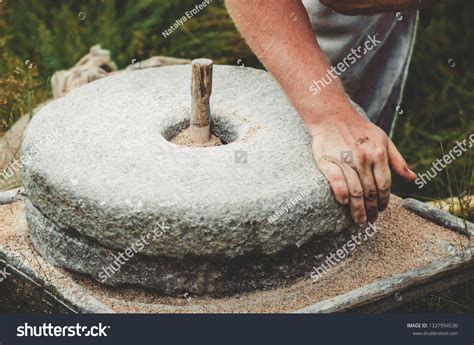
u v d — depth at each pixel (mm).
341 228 1740
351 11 1822
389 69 2168
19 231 1880
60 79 2377
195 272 1705
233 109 1877
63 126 1819
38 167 1740
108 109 1865
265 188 1688
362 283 1769
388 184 1741
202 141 1831
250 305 1717
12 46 2547
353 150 1722
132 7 2592
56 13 2609
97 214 1683
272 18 1727
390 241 1864
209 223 1657
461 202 2107
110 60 2430
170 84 1943
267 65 1750
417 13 2160
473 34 2572
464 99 2459
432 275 1779
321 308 1696
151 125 1829
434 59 2553
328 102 1752
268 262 1717
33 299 1807
